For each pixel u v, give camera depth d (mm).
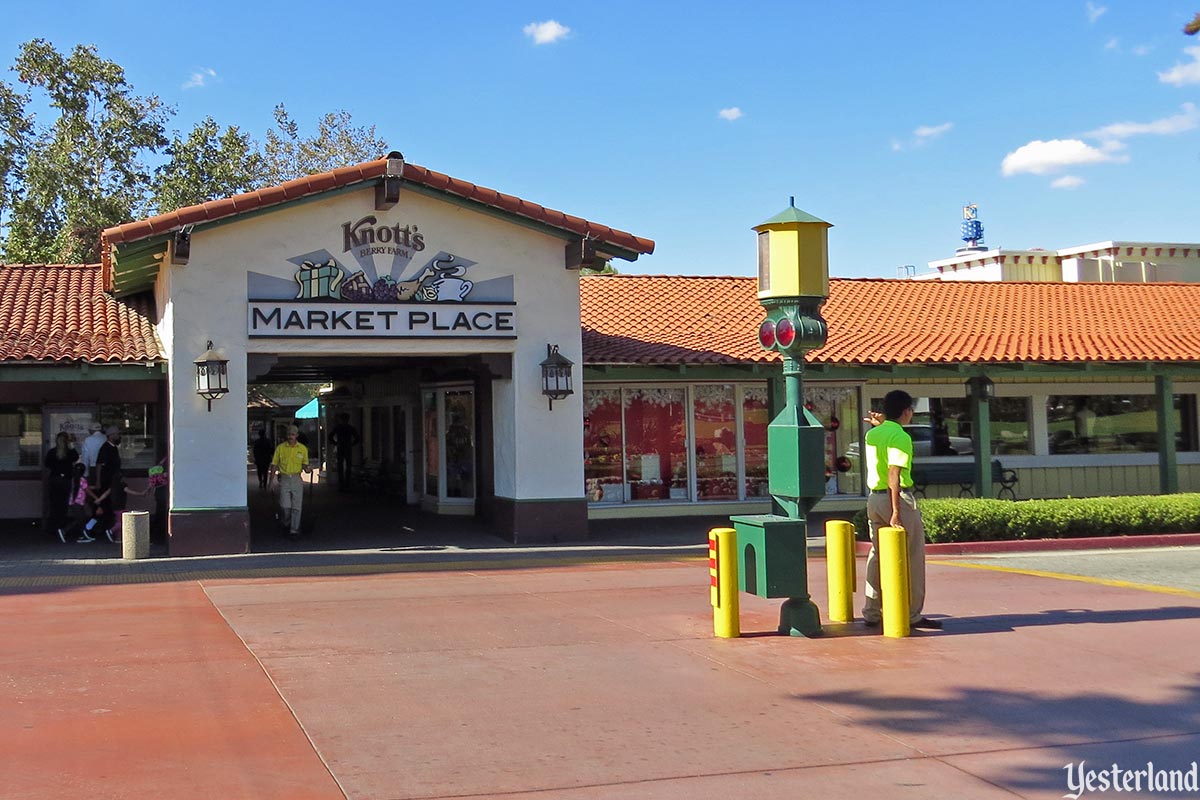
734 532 9250
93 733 6277
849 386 21812
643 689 7379
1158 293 25406
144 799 5203
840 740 6266
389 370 23344
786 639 9062
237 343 15125
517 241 16359
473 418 20203
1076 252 31016
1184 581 12719
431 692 7258
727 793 5391
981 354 19859
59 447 17203
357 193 15609
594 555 15258
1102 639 9031
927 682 7598
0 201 38000
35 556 15094
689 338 19719
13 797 5207
